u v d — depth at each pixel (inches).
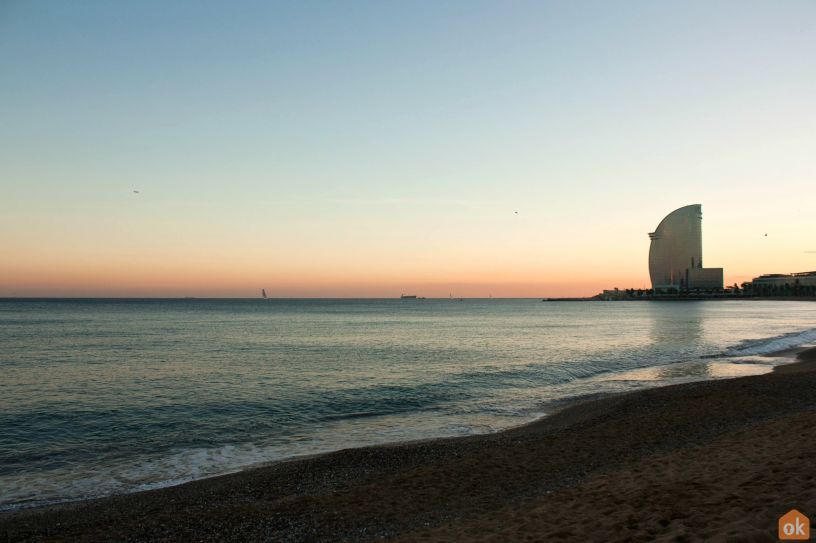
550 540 300.0
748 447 472.7
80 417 842.2
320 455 618.5
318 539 376.2
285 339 2411.4
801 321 4015.8
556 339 2434.8
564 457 555.8
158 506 465.7
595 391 1062.4
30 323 3607.3
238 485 520.1
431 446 650.2
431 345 2123.5
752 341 2215.8
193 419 832.3
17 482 549.3
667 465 445.1
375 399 986.7
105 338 2402.8
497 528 343.6
